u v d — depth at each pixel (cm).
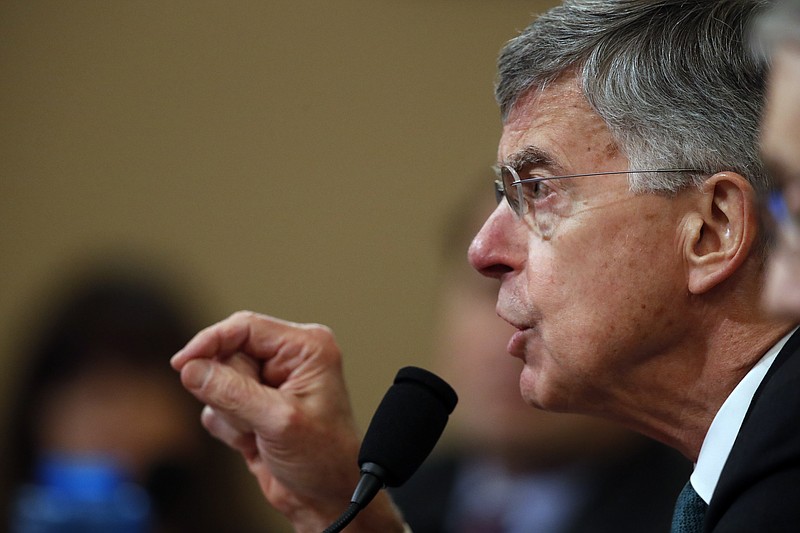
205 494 869
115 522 698
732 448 445
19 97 1669
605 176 530
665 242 522
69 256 1653
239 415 654
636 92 528
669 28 532
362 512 667
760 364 513
